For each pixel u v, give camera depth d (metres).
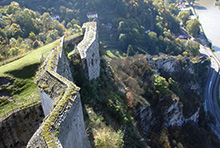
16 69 24.64
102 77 39.34
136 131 36.44
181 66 80.19
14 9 73.38
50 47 31.98
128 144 31.27
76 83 31.83
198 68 95.56
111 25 112.00
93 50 34.44
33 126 21.50
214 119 75.44
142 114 44.94
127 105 40.06
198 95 80.81
